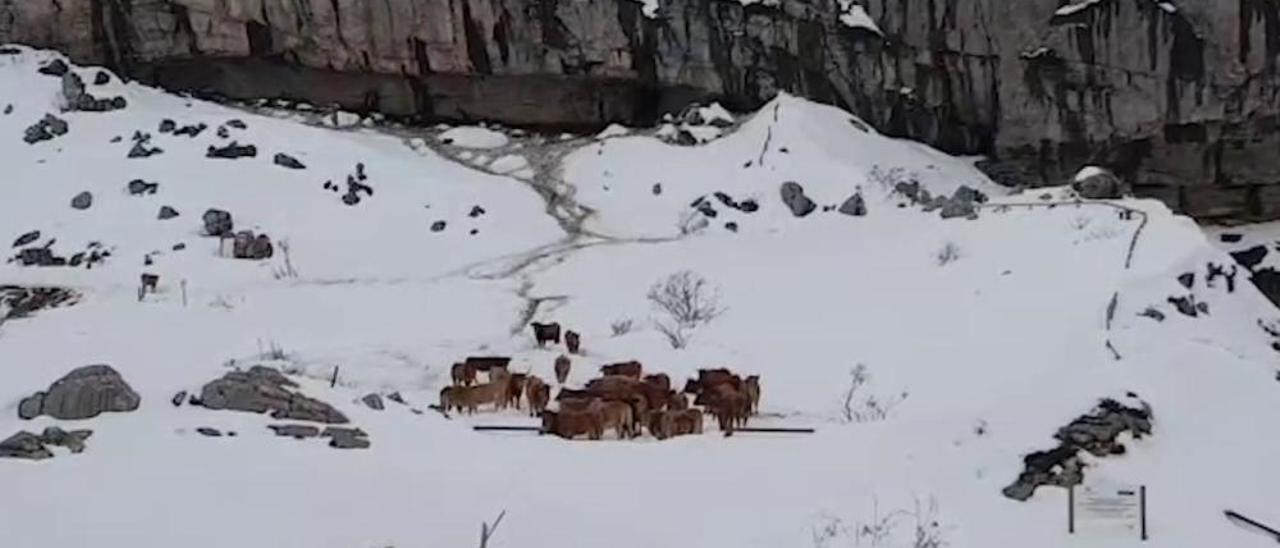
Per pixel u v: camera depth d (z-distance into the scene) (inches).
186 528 478.9
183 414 644.1
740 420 770.2
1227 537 557.3
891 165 1585.9
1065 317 984.3
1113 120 1651.1
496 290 1192.8
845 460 644.7
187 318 1079.6
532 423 766.5
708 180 1529.3
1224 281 1093.1
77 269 1301.7
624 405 742.5
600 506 554.3
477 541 494.3
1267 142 1624.0
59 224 1395.2
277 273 1296.8
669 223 1446.9
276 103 1836.9
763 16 1724.9
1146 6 1614.2
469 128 1771.7
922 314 1051.3
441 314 1115.9
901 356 956.0
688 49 1754.4
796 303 1109.7
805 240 1306.6
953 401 812.6
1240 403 698.8
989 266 1136.8
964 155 1733.5
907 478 612.4
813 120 1609.3
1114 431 636.7
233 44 1827.0
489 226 1429.6
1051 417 647.1
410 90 1850.4
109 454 561.9
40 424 617.3
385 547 480.1
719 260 1248.2
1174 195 1675.7
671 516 548.7
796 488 594.2
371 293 1179.3
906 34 1704.0
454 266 1331.2
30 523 472.4
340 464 574.2
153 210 1413.6
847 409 842.8
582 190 1546.5
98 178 1486.2
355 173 1514.5
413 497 538.0
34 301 1200.2
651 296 1120.2
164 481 527.2
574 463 626.8
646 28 1755.7
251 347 986.7
